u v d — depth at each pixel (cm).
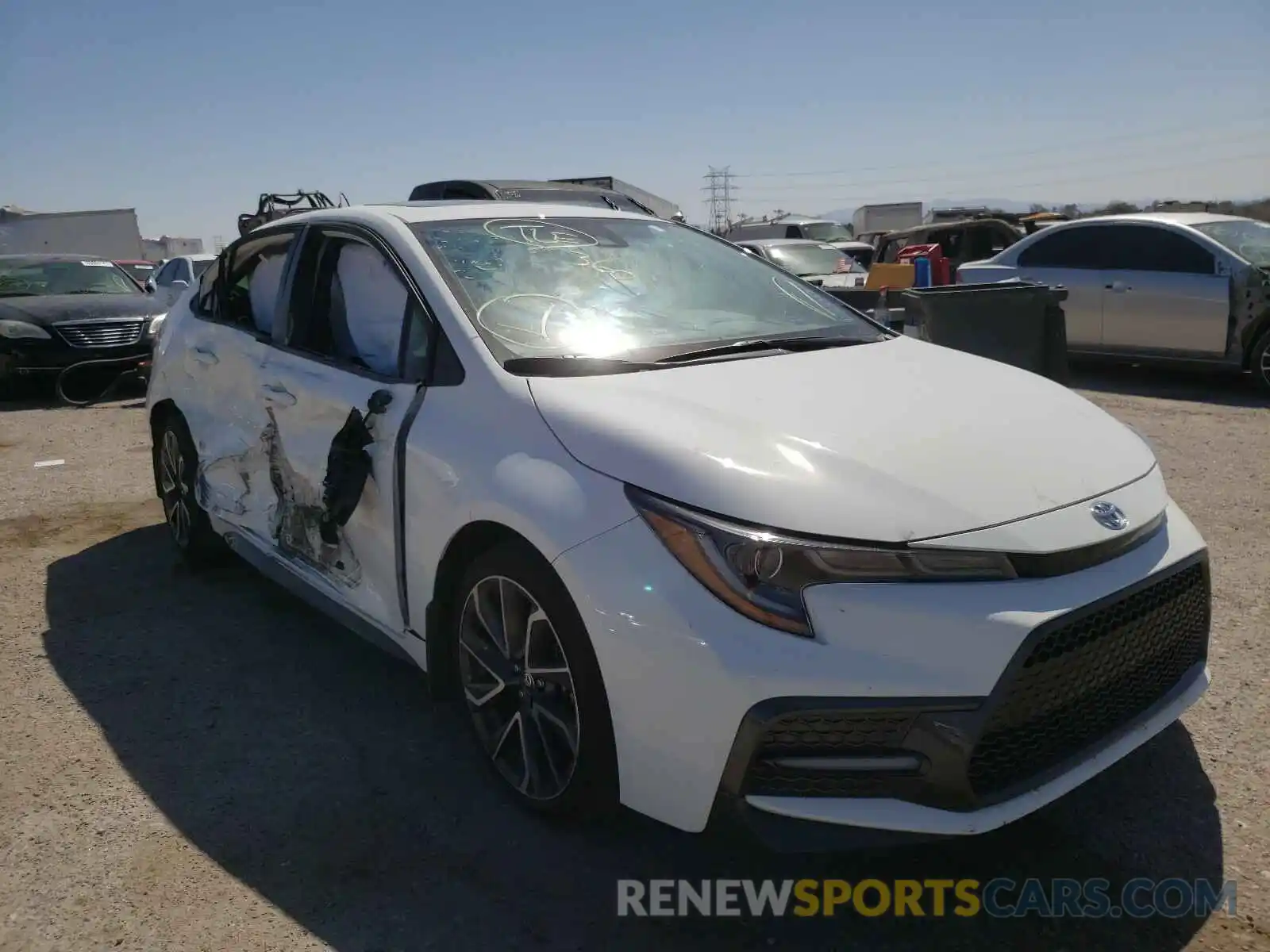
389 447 310
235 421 413
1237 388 918
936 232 1659
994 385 306
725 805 227
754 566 223
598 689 248
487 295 321
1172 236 926
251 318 431
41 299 1097
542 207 398
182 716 353
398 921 249
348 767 319
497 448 274
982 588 223
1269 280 859
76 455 770
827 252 1602
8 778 315
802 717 217
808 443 248
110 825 290
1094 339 974
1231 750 310
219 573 493
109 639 418
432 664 304
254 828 287
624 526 239
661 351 313
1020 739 227
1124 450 282
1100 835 274
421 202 397
